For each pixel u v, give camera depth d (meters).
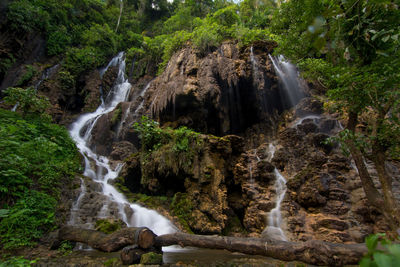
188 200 7.09
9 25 14.29
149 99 12.67
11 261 3.73
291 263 3.83
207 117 10.16
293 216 6.13
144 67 18.89
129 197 8.05
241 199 7.44
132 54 20.59
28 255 4.34
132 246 3.97
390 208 3.61
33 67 15.28
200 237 4.11
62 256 4.38
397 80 3.34
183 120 9.89
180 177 7.83
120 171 9.55
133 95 17.05
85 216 6.00
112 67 19.50
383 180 3.85
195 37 11.70
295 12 6.33
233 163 7.80
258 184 7.31
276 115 11.22
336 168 6.96
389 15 2.89
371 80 3.49
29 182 5.70
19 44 14.70
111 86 18.83
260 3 17.55
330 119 9.23
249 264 3.95
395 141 3.99
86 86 17.34
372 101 3.93
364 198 5.88
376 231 5.21
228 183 7.72
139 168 9.12
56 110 14.39
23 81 14.49
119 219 6.14
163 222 6.70
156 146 8.52
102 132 12.73
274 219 6.23
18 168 5.71
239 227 6.91
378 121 4.03
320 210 6.07
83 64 17.77
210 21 14.55
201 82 9.91
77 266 3.87
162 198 7.98
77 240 4.69
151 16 27.98
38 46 16.28
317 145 8.50
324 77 6.32
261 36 12.09
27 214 5.05
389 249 0.59
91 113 16.16
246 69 10.60
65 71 16.42
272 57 11.61
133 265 3.76
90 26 21.02
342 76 3.70
